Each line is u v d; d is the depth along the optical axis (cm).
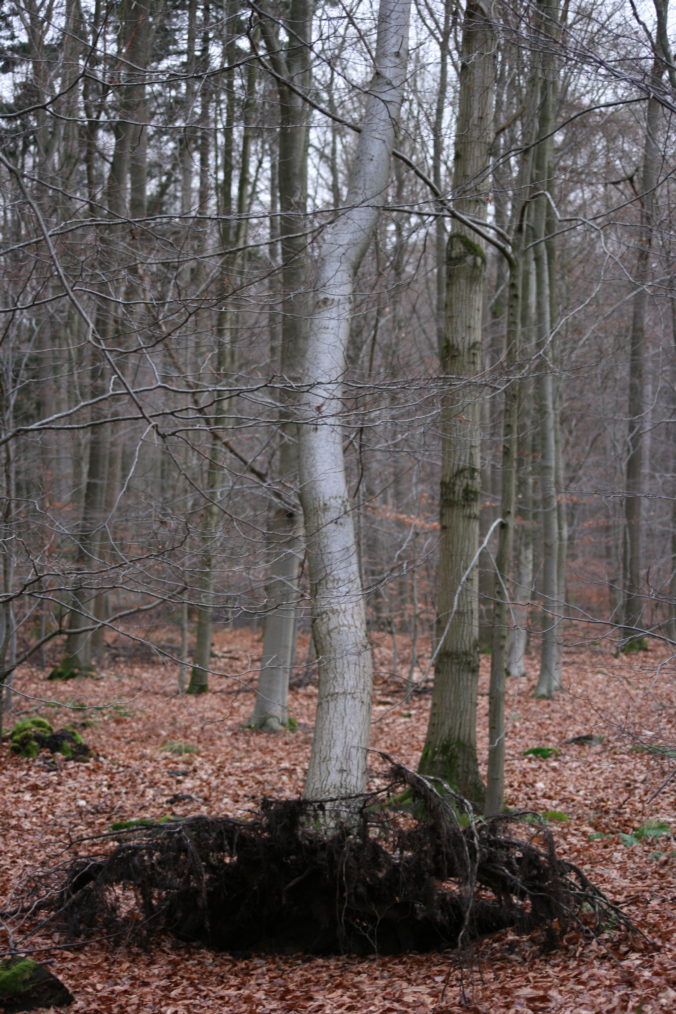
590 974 526
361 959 620
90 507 1227
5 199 680
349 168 1897
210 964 616
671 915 607
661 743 807
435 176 1240
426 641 2261
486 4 747
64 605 591
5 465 647
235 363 916
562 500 1573
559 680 1669
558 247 1648
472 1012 497
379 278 806
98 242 613
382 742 1320
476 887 614
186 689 1783
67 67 669
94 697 1625
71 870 648
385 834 619
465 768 852
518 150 700
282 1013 523
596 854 788
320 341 671
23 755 1144
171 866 630
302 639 2400
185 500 808
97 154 1058
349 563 679
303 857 626
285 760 1196
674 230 784
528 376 663
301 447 688
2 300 711
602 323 1562
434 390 604
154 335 627
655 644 2095
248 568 732
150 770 1127
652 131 801
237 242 879
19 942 598
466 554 872
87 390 934
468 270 869
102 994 557
